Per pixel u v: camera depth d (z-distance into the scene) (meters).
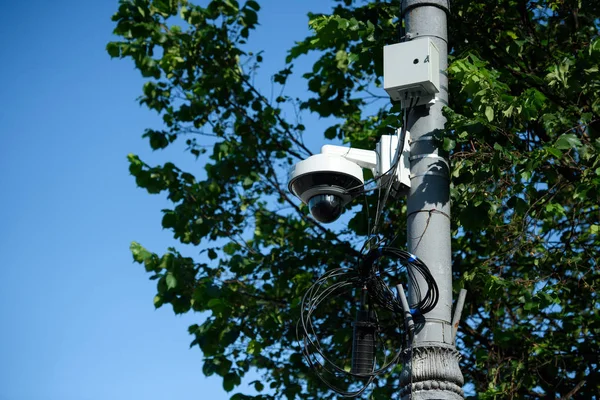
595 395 8.73
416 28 5.67
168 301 10.23
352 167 5.59
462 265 9.07
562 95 8.04
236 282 10.65
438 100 5.54
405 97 5.44
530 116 6.63
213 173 11.01
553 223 9.09
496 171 6.59
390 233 9.68
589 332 9.22
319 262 10.47
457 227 7.34
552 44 9.25
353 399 9.76
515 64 8.69
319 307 10.06
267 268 10.66
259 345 10.21
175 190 10.77
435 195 5.26
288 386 9.98
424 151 5.39
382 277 5.38
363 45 8.30
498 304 9.23
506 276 8.94
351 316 10.07
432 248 5.13
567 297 9.00
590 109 7.77
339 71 10.58
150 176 10.62
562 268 8.47
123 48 11.12
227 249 11.00
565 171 7.87
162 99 11.48
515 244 8.03
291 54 10.16
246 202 11.23
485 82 6.36
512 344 8.77
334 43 10.07
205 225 10.70
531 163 6.66
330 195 5.61
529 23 8.90
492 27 8.54
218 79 11.00
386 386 9.15
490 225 8.17
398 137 5.48
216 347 10.16
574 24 8.95
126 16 11.11
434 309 4.94
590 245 8.62
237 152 11.15
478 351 8.80
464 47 8.36
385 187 5.47
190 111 11.30
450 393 4.70
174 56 11.17
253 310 10.43
